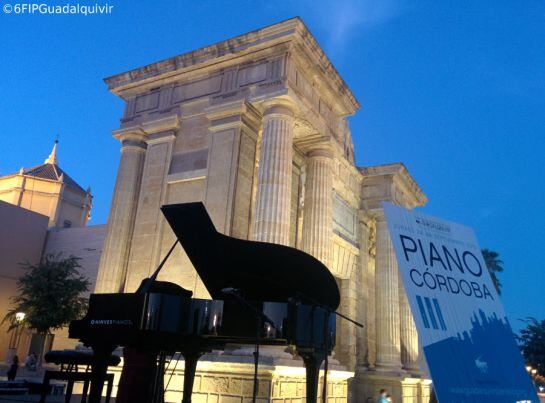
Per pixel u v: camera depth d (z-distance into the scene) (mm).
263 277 10195
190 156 17656
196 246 9648
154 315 7984
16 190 45469
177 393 13977
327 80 18641
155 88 19453
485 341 7141
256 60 17250
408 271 6984
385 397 19016
